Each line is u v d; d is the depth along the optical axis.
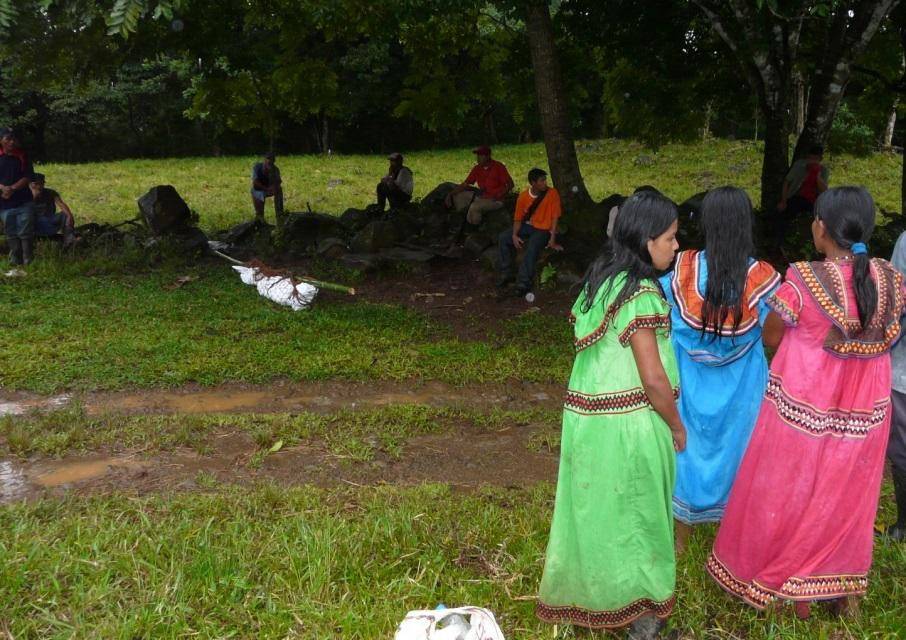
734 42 10.82
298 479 5.21
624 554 3.22
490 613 3.24
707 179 22.69
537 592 3.78
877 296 3.36
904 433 4.04
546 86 11.18
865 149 16.20
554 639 3.38
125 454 5.51
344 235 12.80
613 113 14.93
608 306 3.14
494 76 14.33
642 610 3.26
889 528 4.38
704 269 3.81
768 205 11.80
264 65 13.52
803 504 3.44
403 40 13.61
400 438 5.96
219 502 4.64
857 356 3.38
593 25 12.86
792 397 3.46
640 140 15.11
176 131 36.25
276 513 4.58
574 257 10.57
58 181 22.00
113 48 12.63
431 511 4.59
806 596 3.45
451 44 13.91
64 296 9.64
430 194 13.98
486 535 4.28
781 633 3.45
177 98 34.16
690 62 13.54
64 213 12.03
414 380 7.36
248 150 36.88
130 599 3.60
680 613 3.61
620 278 3.16
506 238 10.24
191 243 12.23
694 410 3.95
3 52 11.78
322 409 6.63
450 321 9.27
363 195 20.61
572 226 11.02
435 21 12.82
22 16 10.90
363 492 4.95
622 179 23.14
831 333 3.39
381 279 11.09
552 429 6.23
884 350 3.42
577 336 3.27
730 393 3.90
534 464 5.62
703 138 27.70
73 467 5.30
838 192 3.51
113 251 11.79
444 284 10.82
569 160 11.34
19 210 10.84
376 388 7.15
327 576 3.73
